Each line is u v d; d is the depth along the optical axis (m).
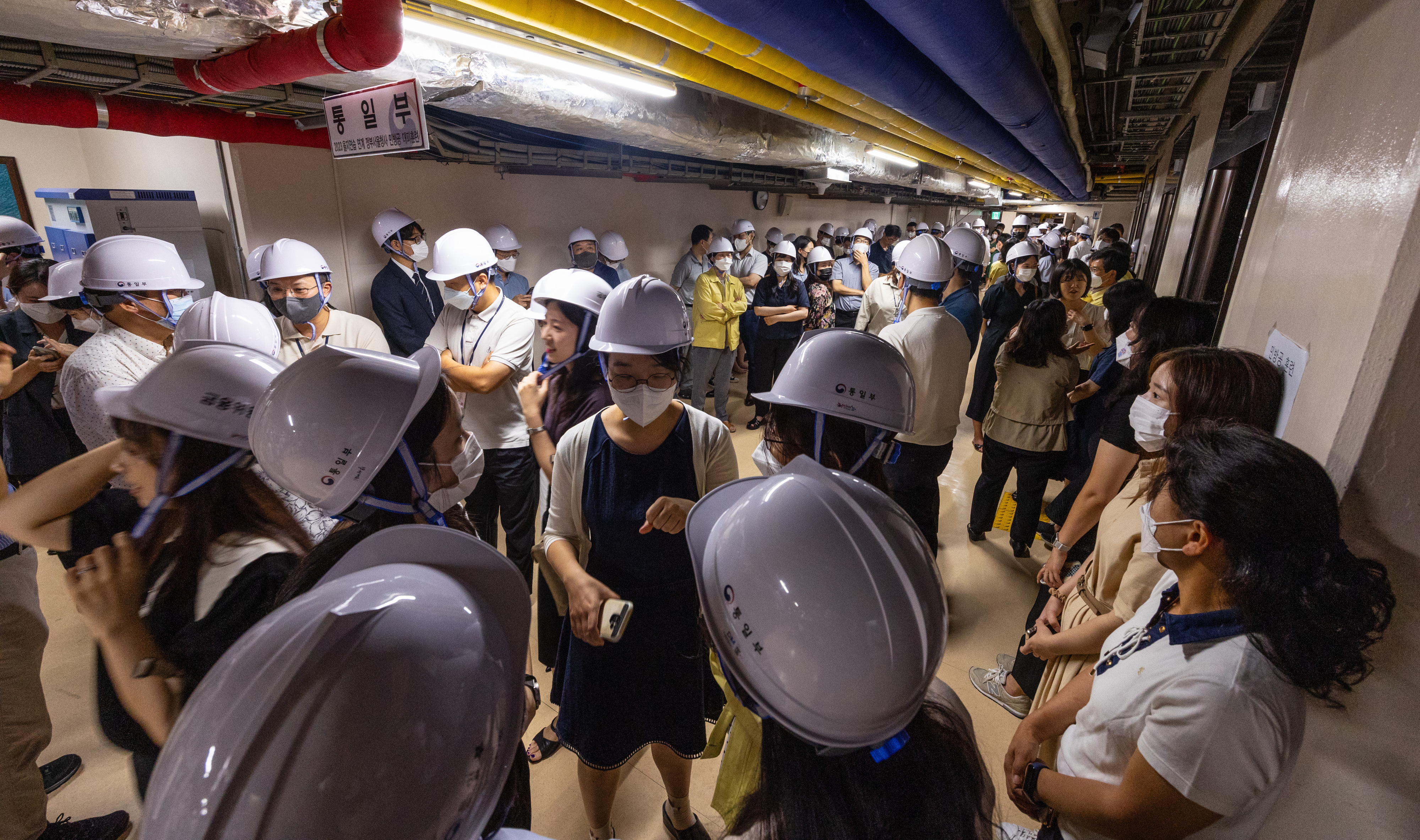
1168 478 0.85
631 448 1.34
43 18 1.29
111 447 1.07
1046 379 2.66
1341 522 0.90
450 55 2.09
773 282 5.23
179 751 0.43
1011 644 2.45
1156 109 5.95
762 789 0.63
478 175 4.27
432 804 0.44
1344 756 0.94
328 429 0.77
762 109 4.22
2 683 1.41
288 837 0.39
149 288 1.78
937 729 0.62
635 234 5.85
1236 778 0.70
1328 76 1.28
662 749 1.50
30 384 2.22
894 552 0.58
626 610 1.11
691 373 4.88
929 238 2.41
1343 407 0.89
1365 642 0.67
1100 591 1.30
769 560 0.58
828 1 1.71
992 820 0.64
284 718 0.41
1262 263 1.67
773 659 0.56
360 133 2.03
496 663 0.53
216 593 0.83
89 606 0.81
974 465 4.31
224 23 1.43
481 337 2.22
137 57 1.88
